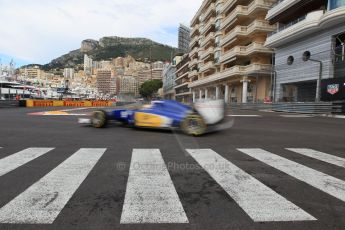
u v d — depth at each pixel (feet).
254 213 10.16
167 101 31.83
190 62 243.40
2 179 13.70
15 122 41.52
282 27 94.89
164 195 11.76
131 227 9.07
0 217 9.64
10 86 217.56
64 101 128.77
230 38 137.80
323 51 77.77
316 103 69.00
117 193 11.94
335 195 12.00
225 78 147.95
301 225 9.32
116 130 32.81
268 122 46.19
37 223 9.26
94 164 16.65
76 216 9.78
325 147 23.43
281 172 15.40
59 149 21.17
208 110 29.04
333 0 70.28
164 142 24.71
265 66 116.26
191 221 9.50
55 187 12.59
